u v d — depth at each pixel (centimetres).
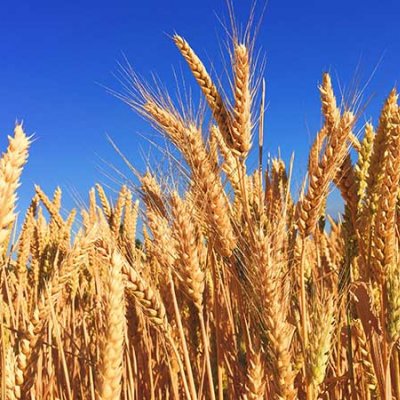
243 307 40
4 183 24
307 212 38
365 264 43
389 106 44
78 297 66
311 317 38
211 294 51
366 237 43
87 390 48
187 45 43
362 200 47
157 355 52
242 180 39
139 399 50
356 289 43
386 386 37
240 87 40
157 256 39
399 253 42
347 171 45
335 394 46
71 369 53
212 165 41
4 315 45
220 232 38
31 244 75
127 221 59
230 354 45
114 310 25
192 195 40
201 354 48
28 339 31
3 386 29
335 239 65
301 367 38
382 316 37
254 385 31
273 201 44
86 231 38
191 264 37
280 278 33
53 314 35
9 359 32
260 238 32
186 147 40
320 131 42
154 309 35
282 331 31
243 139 40
